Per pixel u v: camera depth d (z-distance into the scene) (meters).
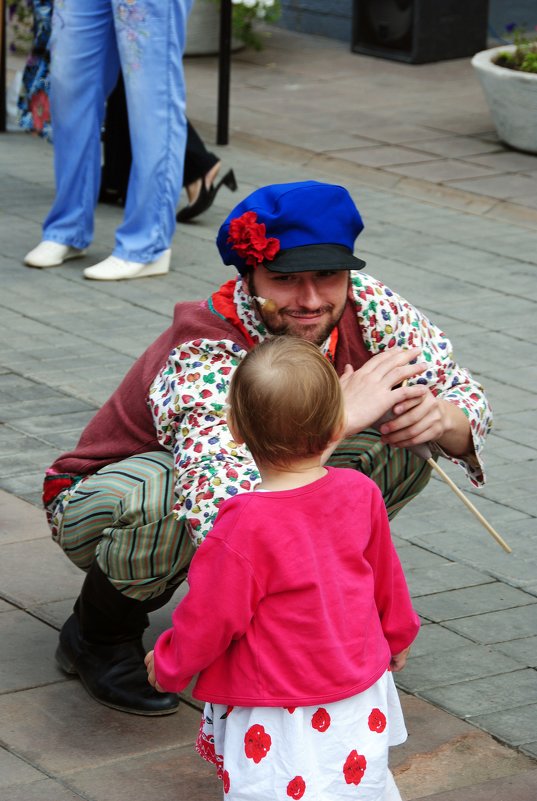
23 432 5.62
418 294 7.79
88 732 3.49
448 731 3.54
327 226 3.19
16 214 9.31
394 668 3.05
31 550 4.53
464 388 3.57
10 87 12.34
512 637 4.09
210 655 2.70
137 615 3.57
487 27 15.38
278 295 3.21
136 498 3.34
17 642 3.94
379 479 3.59
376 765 2.74
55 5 7.80
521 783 3.28
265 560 2.68
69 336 6.91
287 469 2.75
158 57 7.70
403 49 15.04
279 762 2.69
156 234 7.99
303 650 2.69
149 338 6.92
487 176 10.50
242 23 15.11
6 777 3.26
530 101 10.89
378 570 2.87
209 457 3.15
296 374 2.68
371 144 11.44
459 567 4.55
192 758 3.39
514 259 8.61
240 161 11.02
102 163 10.41
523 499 5.16
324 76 14.39
